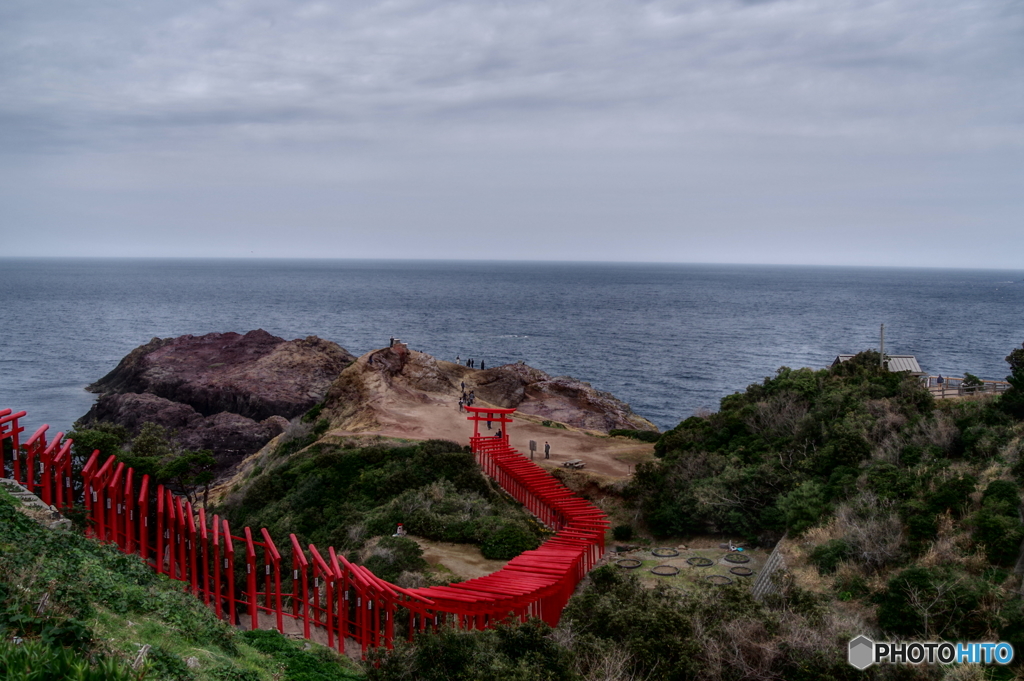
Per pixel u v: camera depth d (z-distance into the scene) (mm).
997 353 130375
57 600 12625
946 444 29125
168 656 12539
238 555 27438
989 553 20844
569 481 40562
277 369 92625
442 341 154375
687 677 15609
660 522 34406
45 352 132375
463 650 14859
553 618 23562
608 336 162625
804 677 15156
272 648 17391
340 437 45688
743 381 109188
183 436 69562
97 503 21422
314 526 35062
